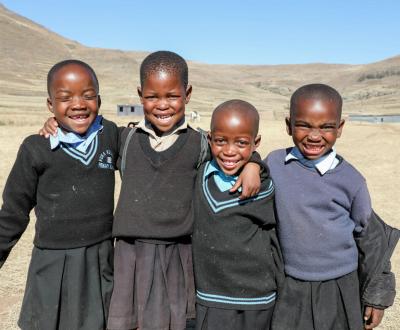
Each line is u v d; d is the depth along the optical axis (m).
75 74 2.93
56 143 2.94
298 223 2.92
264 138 23.67
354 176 2.93
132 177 3.09
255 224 2.95
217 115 2.88
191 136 3.13
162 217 3.02
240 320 2.95
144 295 3.01
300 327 2.92
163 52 3.10
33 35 175.75
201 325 2.99
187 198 3.08
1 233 3.03
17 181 2.97
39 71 139.12
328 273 2.91
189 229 3.06
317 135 2.86
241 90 155.25
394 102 132.88
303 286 2.94
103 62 173.38
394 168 14.19
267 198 2.94
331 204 2.90
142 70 3.05
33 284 3.03
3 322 4.48
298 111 2.88
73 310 2.98
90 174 3.01
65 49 181.62
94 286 3.04
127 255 3.09
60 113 2.96
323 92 2.86
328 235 2.89
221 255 2.91
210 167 3.02
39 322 2.99
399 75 191.62
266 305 2.96
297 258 2.94
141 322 3.01
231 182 2.97
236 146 2.88
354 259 2.96
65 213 2.98
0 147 15.87
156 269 3.03
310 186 2.92
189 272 3.14
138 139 3.13
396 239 2.97
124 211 3.06
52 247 2.99
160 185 3.04
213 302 2.95
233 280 2.91
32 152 2.94
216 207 2.92
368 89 175.00
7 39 161.00
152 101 3.03
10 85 104.19
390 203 9.66
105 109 62.16
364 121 55.53
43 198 3.00
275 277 3.04
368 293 2.92
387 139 23.16
